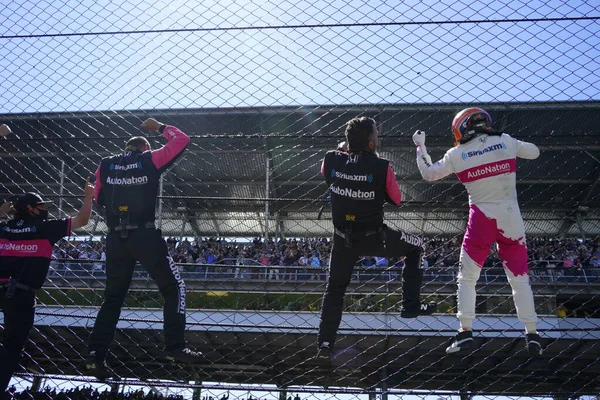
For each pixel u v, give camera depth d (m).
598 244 11.37
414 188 8.59
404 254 4.12
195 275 13.96
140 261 3.98
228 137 4.79
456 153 3.99
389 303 10.62
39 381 5.67
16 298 4.38
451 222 12.63
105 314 4.04
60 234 4.55
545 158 9.14
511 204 3.83
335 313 4.02
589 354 10.35
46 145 8.28
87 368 4.01
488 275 11.02
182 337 3.88
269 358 10.45
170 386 4.40
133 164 4.09
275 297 11.99
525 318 3.74
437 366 11.05
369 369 10.37
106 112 7.45
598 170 9.27
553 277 9.73
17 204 4.57
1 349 4.39
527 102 5.02
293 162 10.21
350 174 3.94
